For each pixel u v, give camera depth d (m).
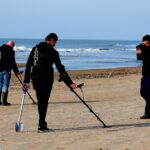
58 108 21.22
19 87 33.16
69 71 57.56
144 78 17.30
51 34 14.77
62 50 173.25
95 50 181.50
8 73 22.48
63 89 31.22
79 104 22.83
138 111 19.69
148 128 15.17
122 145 12.42
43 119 15.01
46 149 12.27
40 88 14.64
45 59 14.58
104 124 15.70
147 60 17.09
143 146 12.20
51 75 14.70
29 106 22.27
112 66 76.69
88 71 58.06
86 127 15.76
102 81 38.53
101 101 24.14
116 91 29.67
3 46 22.48
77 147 12.36
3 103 22.55
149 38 17.16
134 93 28.16
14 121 17.50
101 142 12.92
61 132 14.85
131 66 77.56
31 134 14.64
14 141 13.53
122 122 16.70
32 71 14.73
